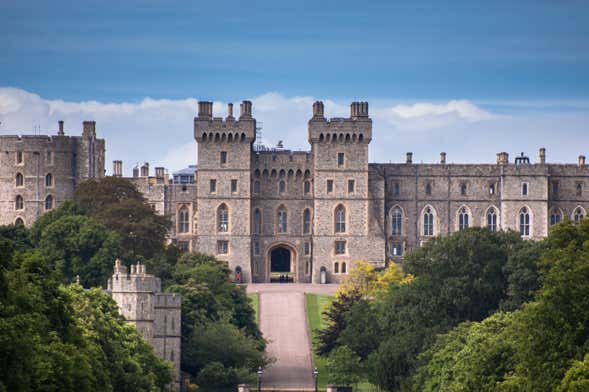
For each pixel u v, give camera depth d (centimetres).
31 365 12081
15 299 12781
